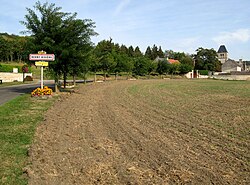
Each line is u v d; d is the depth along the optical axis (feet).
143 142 27.27
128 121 37.86
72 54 69.87
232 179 18.56
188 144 26.66
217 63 369.71
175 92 89.30
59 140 27.40
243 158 22.68
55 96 66.64
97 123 36.04
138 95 76.48
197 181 18.25
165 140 28.09
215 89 106.32
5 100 57.67
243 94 83.87
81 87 104.99
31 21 68.18
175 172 19.66
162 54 471.62
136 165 21.04
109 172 19.65
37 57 63.00
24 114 40.73
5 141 26.27
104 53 161.17
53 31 67.77
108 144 26.48
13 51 267.39
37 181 18.11
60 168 20.27
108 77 208.44
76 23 70.03
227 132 31.73
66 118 38.83
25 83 132.57
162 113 45.14
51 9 69.00
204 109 50.31
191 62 358.02
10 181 17.92
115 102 59.00
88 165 20.93
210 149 25.09
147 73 238.89
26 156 22.45
